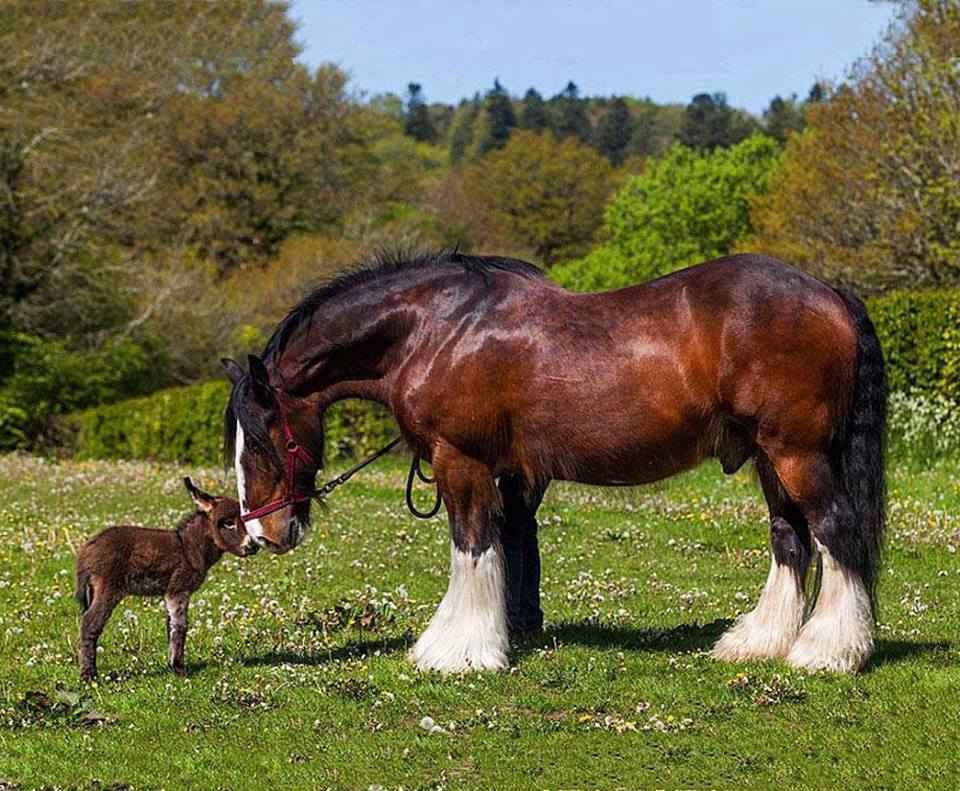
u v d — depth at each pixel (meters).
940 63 29.33
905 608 11.84
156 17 63.28
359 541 15.92
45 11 52.12
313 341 9.70
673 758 7.53
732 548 15.47
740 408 8.76
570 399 9.06
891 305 23.81
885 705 8.31
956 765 7.31
